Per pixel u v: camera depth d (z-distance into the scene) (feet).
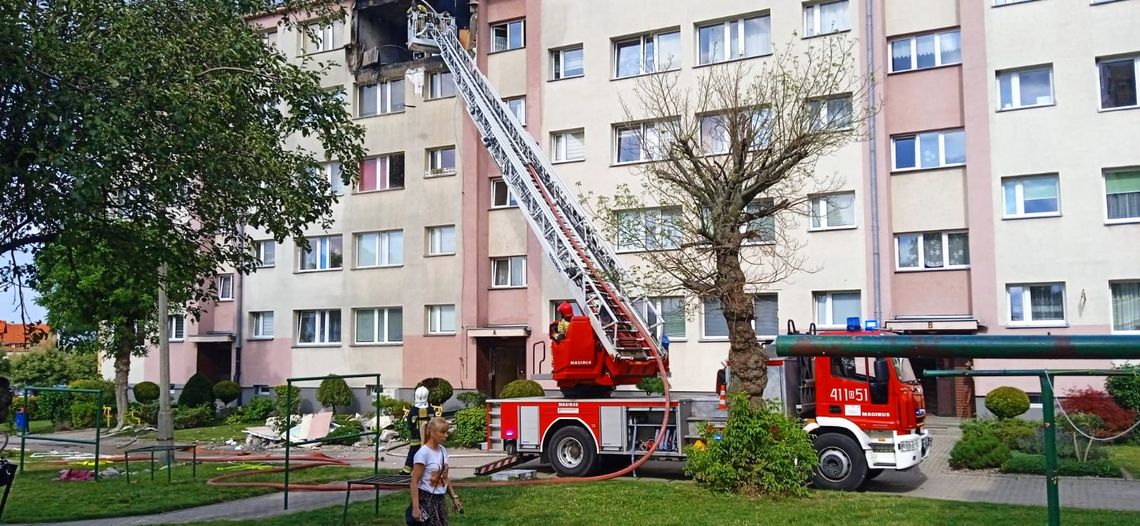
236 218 41.32
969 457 51.62
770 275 66.08
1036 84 71.41
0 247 35.99
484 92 87.86
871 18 75.66
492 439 52.60
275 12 48.24
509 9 94.89
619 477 48.85
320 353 103.09
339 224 103.04
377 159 101.91
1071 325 68.28
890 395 43.24
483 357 93.40
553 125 88.74
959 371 20.97
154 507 41.75
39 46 31.07
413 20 95.14
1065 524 33.06
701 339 80.18
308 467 57.88
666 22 84.02
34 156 31.68
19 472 55.11
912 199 75.51
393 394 95.40
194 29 38.47
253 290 108.47
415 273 97.25
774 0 79.36
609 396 54.65
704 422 46.75
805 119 53.93
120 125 32.65
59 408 104.78
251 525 36.32
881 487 45.80
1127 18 68.03
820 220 76.38
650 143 69.97
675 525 33.94
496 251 93.56
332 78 104.63
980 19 72.69
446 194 96.32
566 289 87.56
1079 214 68.69
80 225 36.01
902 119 76.23
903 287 75.46
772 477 40.16
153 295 44.34
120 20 34.50
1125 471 49.21
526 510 37.83
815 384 45.01
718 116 61.93
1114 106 68.64
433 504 28.37
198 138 36.29
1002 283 70.69
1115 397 62.23
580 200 78.95
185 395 101.71
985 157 71.82
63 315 86.94
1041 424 56.08
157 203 38.81
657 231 64.03
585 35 87.81
